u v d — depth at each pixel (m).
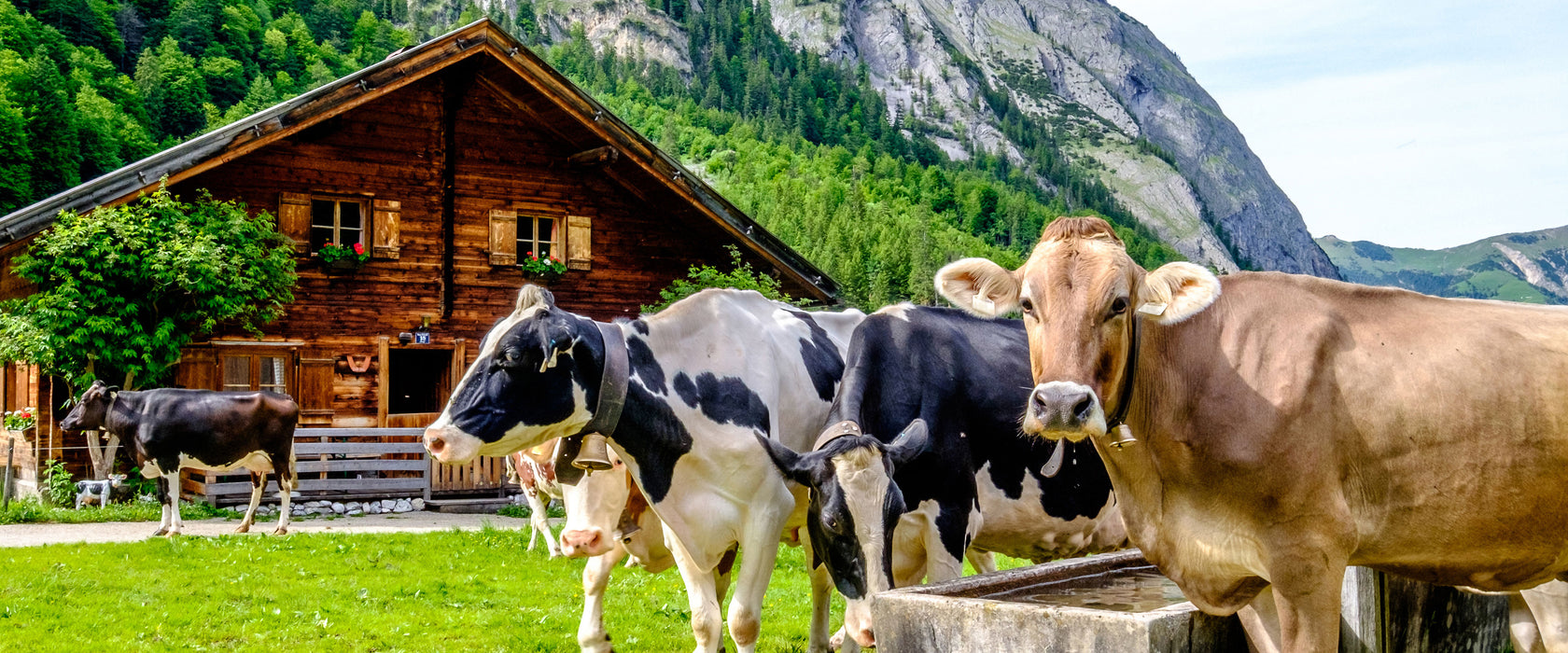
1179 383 3.93
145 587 10.09
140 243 16.94
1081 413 3.54
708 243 23.25
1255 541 3.82
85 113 76.06
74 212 16.88
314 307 19.77
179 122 112.38
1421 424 3.77
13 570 10.76
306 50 143.00
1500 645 5.96
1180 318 3.70
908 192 186.38
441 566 11.80
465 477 19.19
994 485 6.24
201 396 14.58
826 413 6.66
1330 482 3.76
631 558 7.35
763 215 131.00
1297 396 3.79
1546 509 3.79
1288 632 3.77
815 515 5.10
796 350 6.64
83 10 114.19
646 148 20.62
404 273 20.52
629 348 5.80
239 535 13.91
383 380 20.22
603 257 22.20
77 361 17.16
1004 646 4.02
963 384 6.10
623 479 6.53
